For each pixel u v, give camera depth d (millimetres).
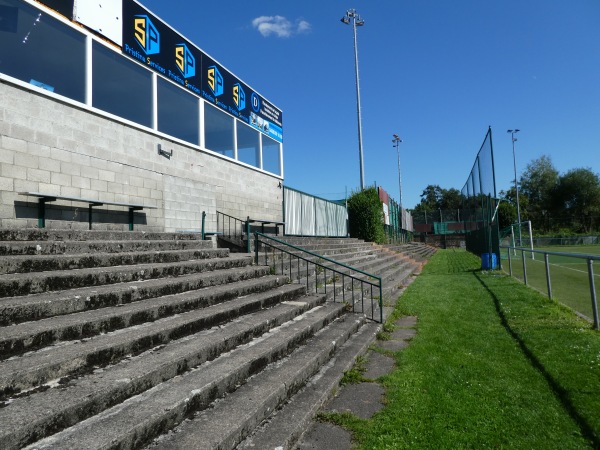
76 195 6543
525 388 4211
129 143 7699
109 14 7414
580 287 11594
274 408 3500
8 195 5562
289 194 14586
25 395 2625
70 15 6648
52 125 6211
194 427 2846
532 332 6285
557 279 13516
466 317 7648
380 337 6438
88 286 4305
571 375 4422
